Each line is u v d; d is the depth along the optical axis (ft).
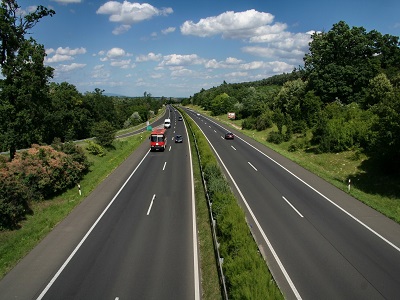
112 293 38.17
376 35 183.42
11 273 43.27
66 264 45.06
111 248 49.39
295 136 158.71
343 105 161.07
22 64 82.02
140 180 87.92
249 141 154.81
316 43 188.03
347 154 110.11
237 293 30.71
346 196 70.69
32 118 87.35
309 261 43.78
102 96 306.96
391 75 170.19
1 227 57.21
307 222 56.80
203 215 61.31
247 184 80.79
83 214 63.98
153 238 52.42
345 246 47.80
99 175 93.61
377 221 56.80
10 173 63.05
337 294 36.60
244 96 322.14
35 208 68.64
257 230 53.88
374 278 39.50
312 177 86.74
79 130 215.10
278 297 29.27
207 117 330.34
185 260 45.21
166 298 37.04
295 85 215.72
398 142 75.20
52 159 78.38
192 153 127.13
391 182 79.20
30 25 84.28
